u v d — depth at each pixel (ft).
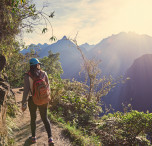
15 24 13.51
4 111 10.24
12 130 11.89
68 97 26.32
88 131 19.67
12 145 9.75
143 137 22.15
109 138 20.13
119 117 24.97
